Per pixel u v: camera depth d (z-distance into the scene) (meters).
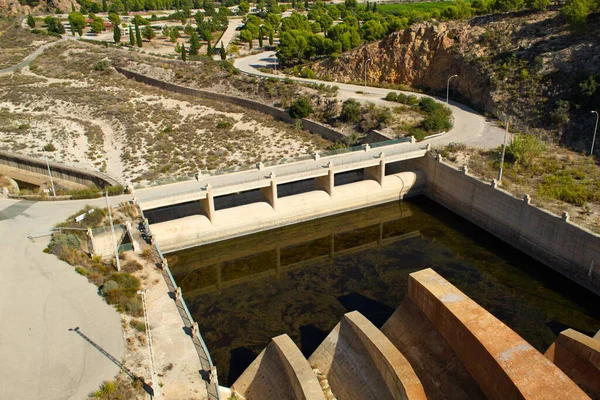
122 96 112.94
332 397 36.28
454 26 101.62
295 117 93.88
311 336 44.59
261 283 54.78
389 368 32.38
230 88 111.19
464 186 65.62
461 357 33.09
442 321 34.88
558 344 34.84
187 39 167.50
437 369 34.72
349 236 65.50
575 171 63.66
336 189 68.69
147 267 45.03
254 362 37.75
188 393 31.17
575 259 51.59
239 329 46.16
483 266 56.16
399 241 63.12
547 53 84.94
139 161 80.44
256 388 36.47
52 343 35.19
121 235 49.28
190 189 59.81
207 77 117.06
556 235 53.19
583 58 80.19
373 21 122.88
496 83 86.50
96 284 42.00
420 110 87.75
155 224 59.69
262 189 66.25
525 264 56.22
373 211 70.50
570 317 47.44
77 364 33.31
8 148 85.75
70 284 41.97
